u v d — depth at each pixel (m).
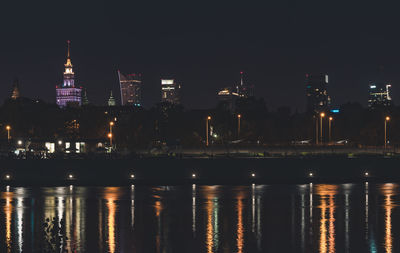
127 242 77.56
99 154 158.00
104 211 100.38
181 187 131.88
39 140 175.38
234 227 87.81
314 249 74.62
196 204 107.75
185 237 80.88
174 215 96.62
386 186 135.12
